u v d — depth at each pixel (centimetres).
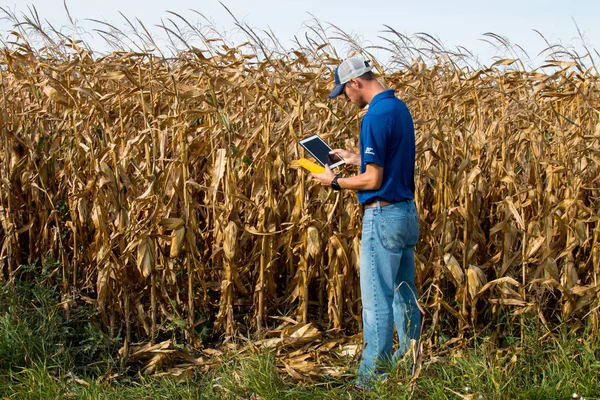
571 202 427
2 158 518
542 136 435
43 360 395
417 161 454
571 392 353
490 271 481
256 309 473
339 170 467
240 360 393
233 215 439
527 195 459
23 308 448
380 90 351
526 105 459
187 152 442
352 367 402
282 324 473
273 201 445
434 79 588
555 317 478
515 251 482
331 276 467
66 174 511
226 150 428
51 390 355
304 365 405
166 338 463
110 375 391
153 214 421
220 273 495
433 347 434
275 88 482
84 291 527
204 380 391
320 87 496
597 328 427
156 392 363
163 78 486
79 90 419
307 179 458
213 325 470
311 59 563
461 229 468
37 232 548
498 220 494
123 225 434
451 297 473
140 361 425
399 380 352
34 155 508
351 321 480
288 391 361
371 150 333
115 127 485
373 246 351
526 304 425
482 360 370
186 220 427
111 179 424
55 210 501
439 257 438
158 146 469
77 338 451
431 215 478
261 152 446
